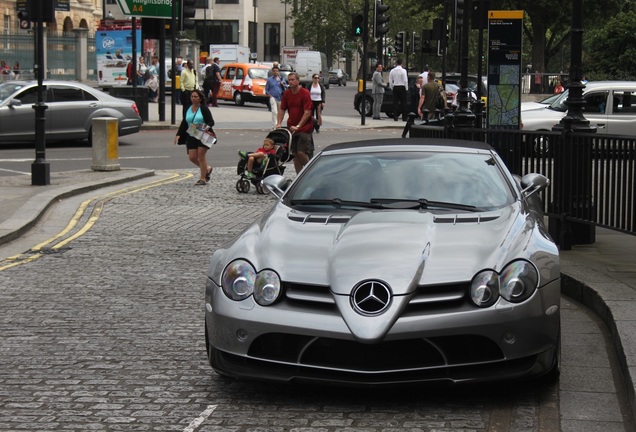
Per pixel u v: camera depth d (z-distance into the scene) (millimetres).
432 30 38344
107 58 58344
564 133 12062
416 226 7223
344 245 6949
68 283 11336
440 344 6508
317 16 107688
